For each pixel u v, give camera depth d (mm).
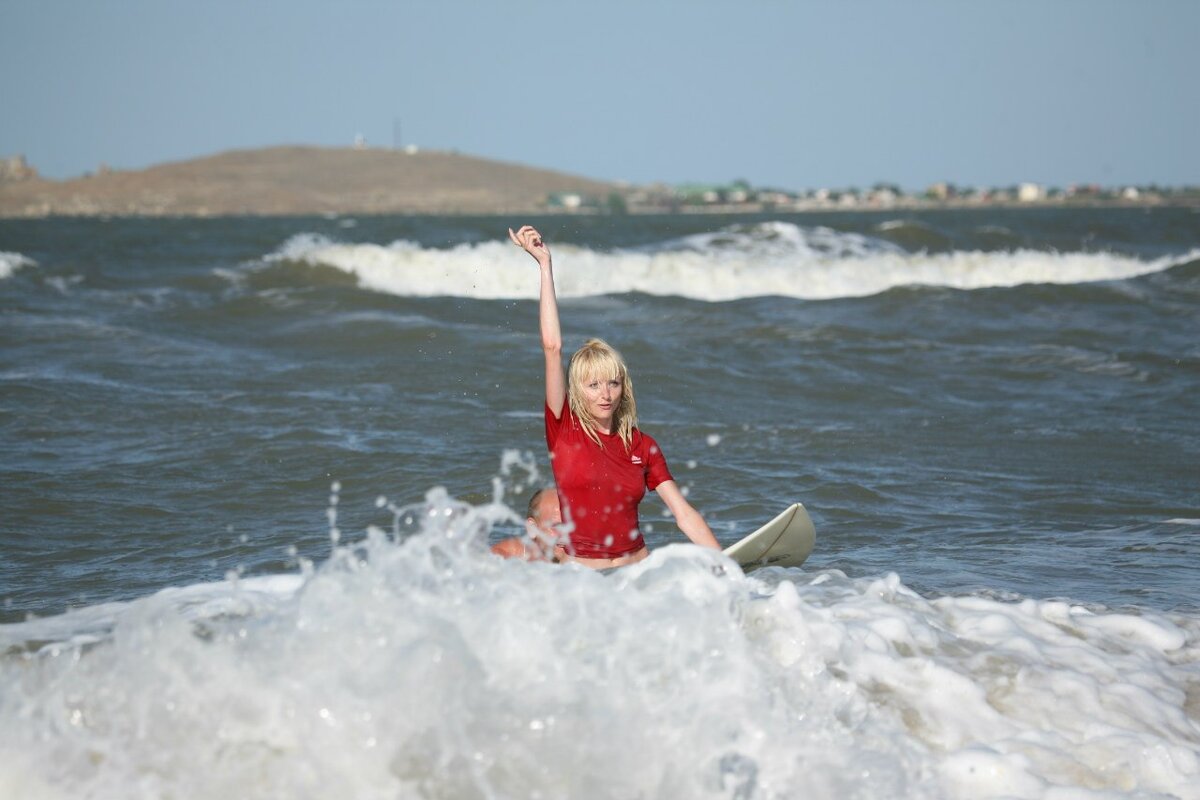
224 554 26672
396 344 59000
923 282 104250
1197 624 20578
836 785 14398
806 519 22250
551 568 17141
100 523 29125
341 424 40562
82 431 39188
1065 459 38594
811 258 108750
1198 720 17016
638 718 14617
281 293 74375
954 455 38812
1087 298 81625
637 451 21703
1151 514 31625
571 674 14984
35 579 24609
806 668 16203
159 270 102375
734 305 80438
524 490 32906
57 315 66812
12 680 14750
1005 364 58438
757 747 14695
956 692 16594
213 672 14531
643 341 59219
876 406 47750
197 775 13516
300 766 13648
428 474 34062
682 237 122312
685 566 17844
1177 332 71000
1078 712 16562
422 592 15930
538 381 49844
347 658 14688
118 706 14281
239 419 41125
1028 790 14688
